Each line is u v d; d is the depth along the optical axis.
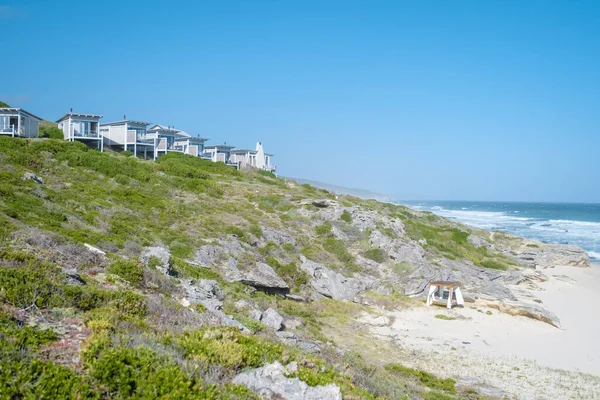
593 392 19.19
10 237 16.47
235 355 9.16
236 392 8.05
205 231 31.92
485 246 54.47
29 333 8.51
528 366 22.38
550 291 42.00
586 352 25.14
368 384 12.73
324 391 8.75
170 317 13.12
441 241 51.78
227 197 45.66
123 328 10.10
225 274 26.47
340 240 39.78
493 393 18.39
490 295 35.34
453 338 26.22
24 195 24.66
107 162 43.03
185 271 22.81
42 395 6.48
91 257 17.69
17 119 49.47
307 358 11.46
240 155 88.25
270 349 10.71
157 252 22.30
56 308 10.78
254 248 32.78
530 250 57.34
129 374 7.34
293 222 42.12
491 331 28.08
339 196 62.31
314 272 32.34
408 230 50.47
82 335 9.33
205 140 75.50
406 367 20.47
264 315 21.64
